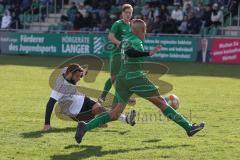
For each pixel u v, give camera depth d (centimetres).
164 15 6419
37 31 6512
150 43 6025
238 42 5709
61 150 1814
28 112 2572
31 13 7406
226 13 6562
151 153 1784
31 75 4256
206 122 2377
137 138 2022
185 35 5931
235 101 3055
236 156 1756
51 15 7381
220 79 4228
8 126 2217
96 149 1836
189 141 1973
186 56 5938
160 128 2216
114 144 1916
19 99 2991
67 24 6844
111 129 2184
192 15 6359
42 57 6191
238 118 2491
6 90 3366
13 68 4822
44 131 2127
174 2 6806
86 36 6212
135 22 1889
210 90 3544
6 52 6638
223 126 2281
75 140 1938
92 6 7131
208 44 5850
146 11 6600
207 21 6334
